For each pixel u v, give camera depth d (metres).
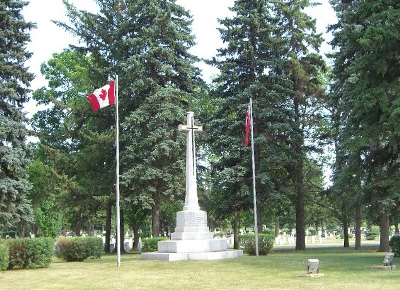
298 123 36.78
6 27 30.91
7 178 28.77
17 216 29.41
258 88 33.19
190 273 17.31
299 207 36.53
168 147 31.91
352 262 20.62
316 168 43.06
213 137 34.94
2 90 29.08
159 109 32.44
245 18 34.19
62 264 23.53
